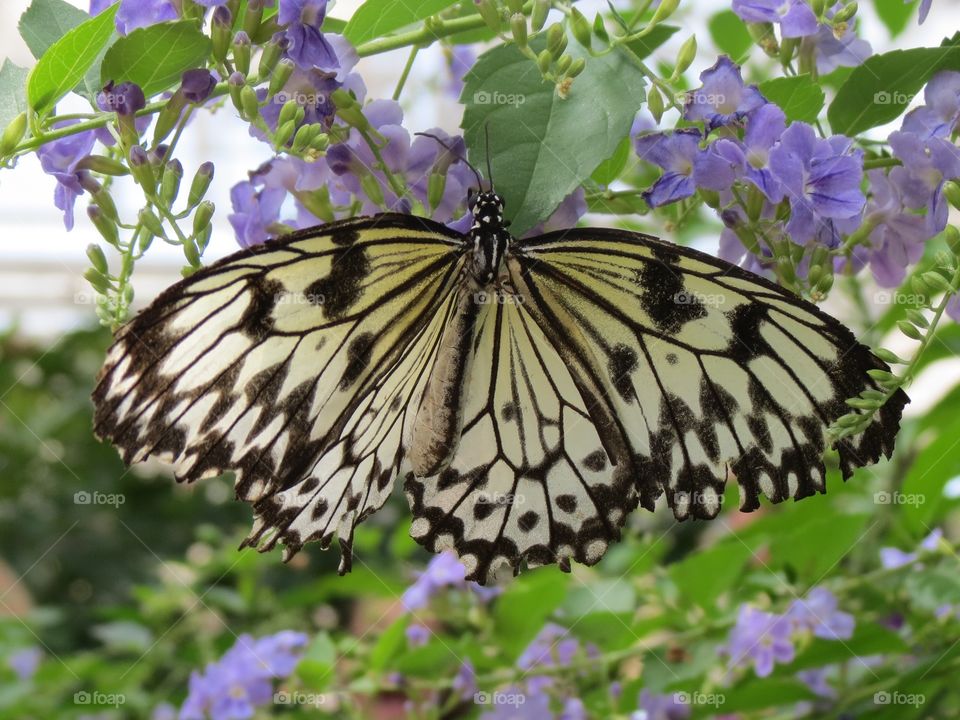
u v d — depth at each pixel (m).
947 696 0.37
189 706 0.40
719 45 0.39
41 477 0.81
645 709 0.37
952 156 0.28
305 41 0.28
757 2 0.30
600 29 0.31
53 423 0.81
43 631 0.69
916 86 0.31
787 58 0.31
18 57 0.72
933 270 0.29
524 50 0.29
